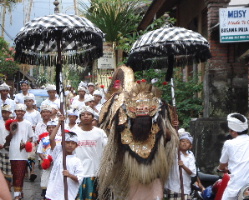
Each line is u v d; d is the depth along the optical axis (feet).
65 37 22.11
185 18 52.80
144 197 20.40
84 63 25.02
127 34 57.16
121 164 20.75
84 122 24.03
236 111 36.19
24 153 28.55
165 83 24.21
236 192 19.38
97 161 24.14
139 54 22.89
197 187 24.66
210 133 32.19
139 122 20.13
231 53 36.29
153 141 20.31
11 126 28.19
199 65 45.27
